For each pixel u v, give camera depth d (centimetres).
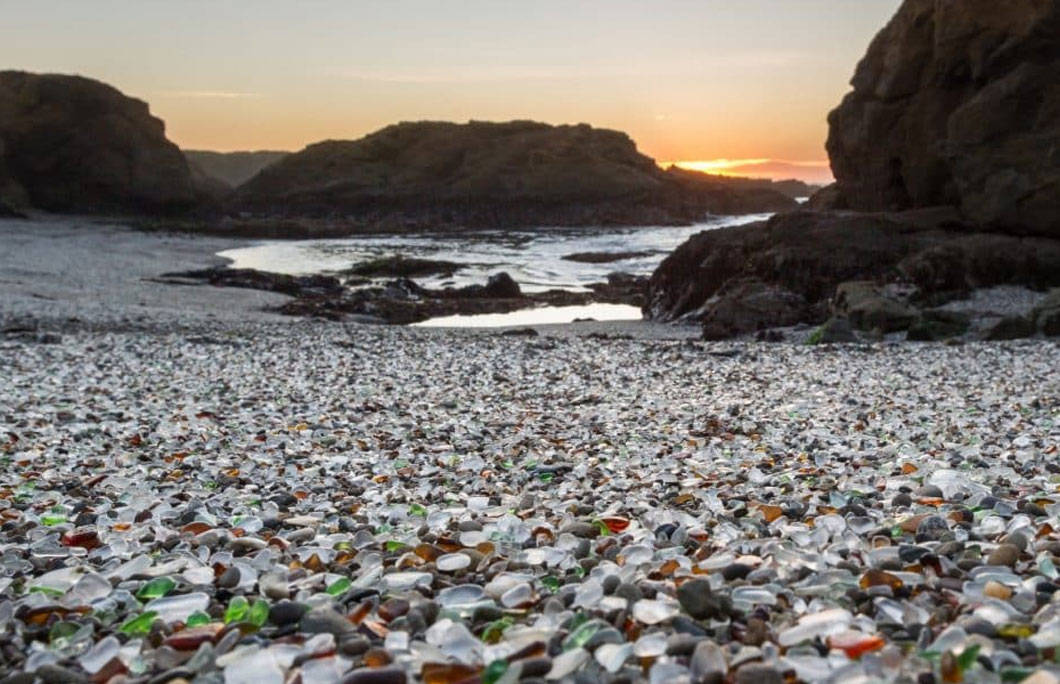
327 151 15812
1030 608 356
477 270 5922
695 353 2086
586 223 13050
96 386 1495
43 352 1961
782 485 704
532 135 15662
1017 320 2458
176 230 9831
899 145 3650
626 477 773
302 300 4044
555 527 558
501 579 421
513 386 1545
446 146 15400
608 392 1458
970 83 3397
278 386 1527
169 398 1375
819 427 1062
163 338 2319
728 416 1164
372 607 388
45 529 592
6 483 782
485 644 345
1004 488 647
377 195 14038
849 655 310
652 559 464
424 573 442
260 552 498
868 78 3822
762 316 2911
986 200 3172
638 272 5722
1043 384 1489
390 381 1597
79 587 435
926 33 3566
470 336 2625
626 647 322
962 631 317
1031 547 452
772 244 3312
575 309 4159
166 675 326
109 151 12319
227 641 352
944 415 1134
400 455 921
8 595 448
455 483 765
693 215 13988
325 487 756
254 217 13338
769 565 432
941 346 2248
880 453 843
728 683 295
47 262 5338
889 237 3203
